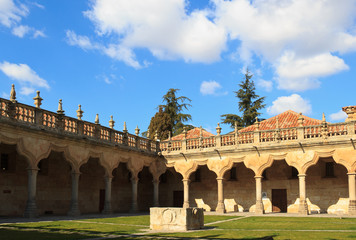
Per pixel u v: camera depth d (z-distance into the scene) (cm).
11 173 2889
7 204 2833
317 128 3206
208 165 3709
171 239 1459
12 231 1675
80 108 2992
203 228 1950
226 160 3600
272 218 2722
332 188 3478
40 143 2569
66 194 3369
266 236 1542
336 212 3416
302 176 3200
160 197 4491
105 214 3178
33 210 2478
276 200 3775
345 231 1778
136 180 3659
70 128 2867
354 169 2995
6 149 2880
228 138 3634
